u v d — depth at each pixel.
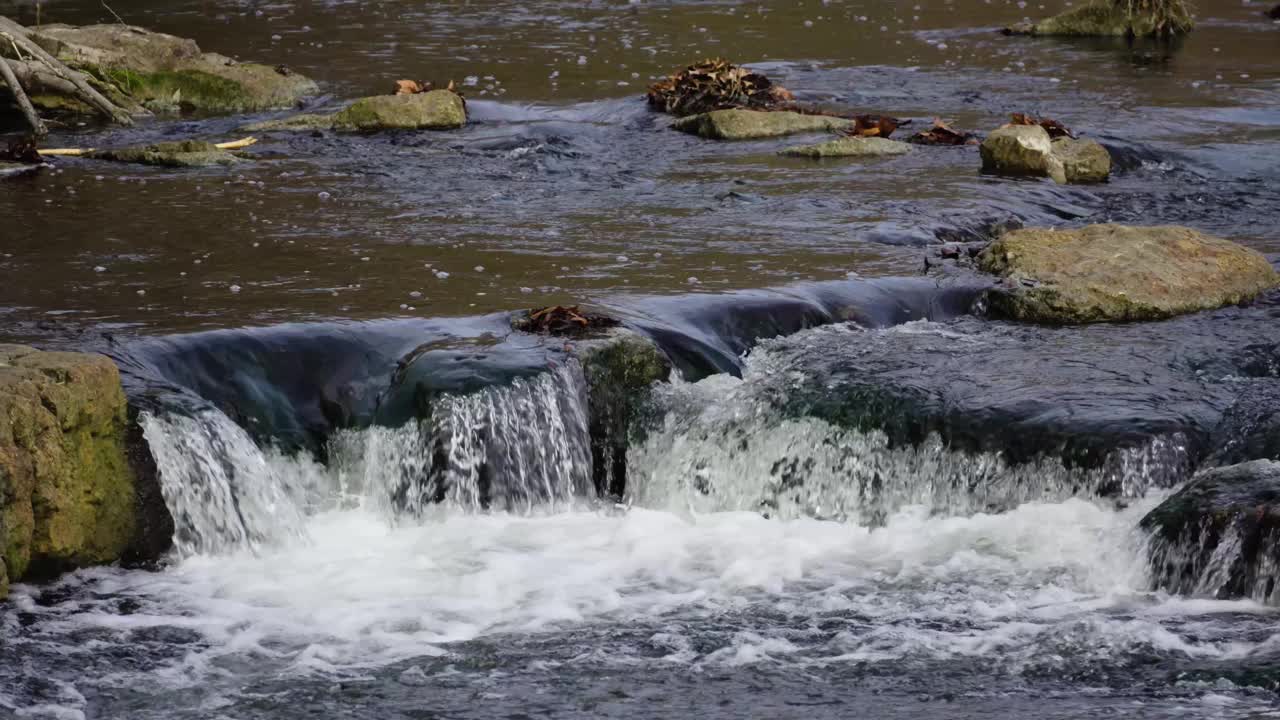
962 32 100.38
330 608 29.56
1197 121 67.62
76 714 25.16
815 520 34.59
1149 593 29.31
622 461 36.41
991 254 44.03
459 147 62.84
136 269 42.72
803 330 39.84
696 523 34.50
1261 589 28.30
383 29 100.88
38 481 29.78
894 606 29.16
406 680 26.44
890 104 72.88
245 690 26.11
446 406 33.91
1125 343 39.09
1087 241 43.97
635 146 63.53
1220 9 110.75
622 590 30.38
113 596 29.92
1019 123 62.06
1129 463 32.16
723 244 46.47
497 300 39.81
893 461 34.34
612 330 37.22
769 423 35.44
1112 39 95.88
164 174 57.19
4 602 29.28
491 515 34.09
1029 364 37.31
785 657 27.08
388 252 44.97
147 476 31.66
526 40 96.12
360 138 65.06
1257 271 43.53
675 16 108.38
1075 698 25.03
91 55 72.31
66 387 30.34
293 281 41.50
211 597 30.06
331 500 35.09
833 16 108.88
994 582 30.11
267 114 71.31
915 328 40.59
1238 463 31.91
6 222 48.78
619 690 25.89
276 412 35.16
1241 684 25.22
